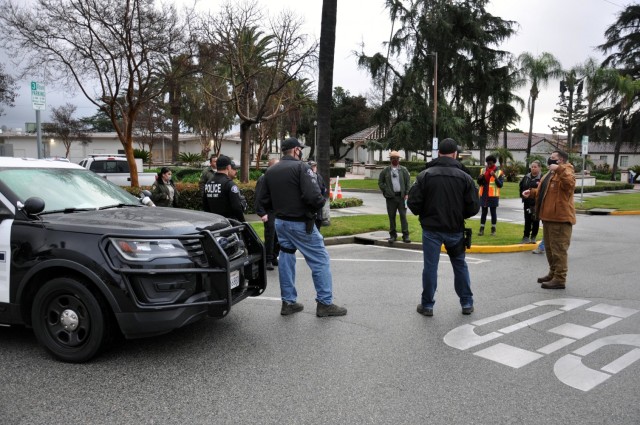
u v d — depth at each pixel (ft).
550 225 22.90
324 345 15.51
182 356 14.56
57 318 14.23
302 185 17.58
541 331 16.94
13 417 10.97
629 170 156.76
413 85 123.13
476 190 18.44
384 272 26.53
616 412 11.35
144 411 11.29
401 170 34.68
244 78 65.31
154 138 158.81
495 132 135.54
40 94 27.58
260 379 13.01
